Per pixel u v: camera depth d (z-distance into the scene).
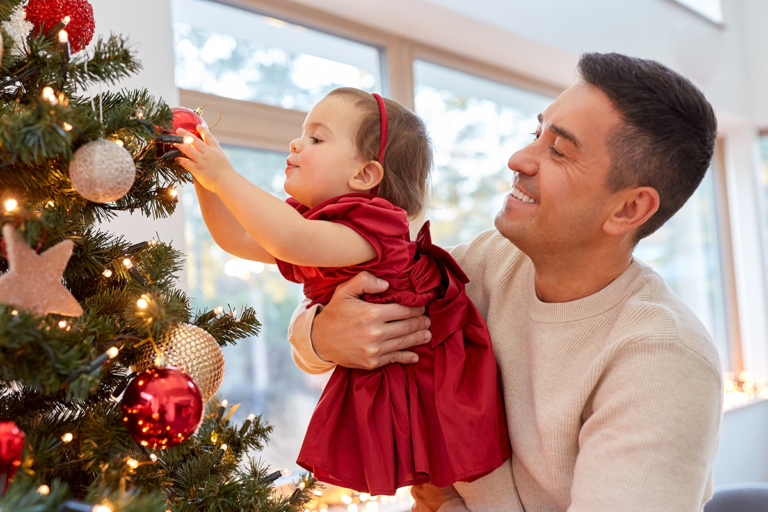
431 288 0.97
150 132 0.68
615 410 0.80
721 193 3.45
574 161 0.86
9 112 0.59
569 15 2.42
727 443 2.86
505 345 1.01
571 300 0.95
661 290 0.91
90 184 0.60
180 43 1.63
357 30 2.05
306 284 1.02
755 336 3.33
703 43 3.04
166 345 0.69
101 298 0.71
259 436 0.97
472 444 0.87
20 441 0.53
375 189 1.00
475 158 2.44
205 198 0.93
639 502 0.75
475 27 2.14
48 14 0.69
